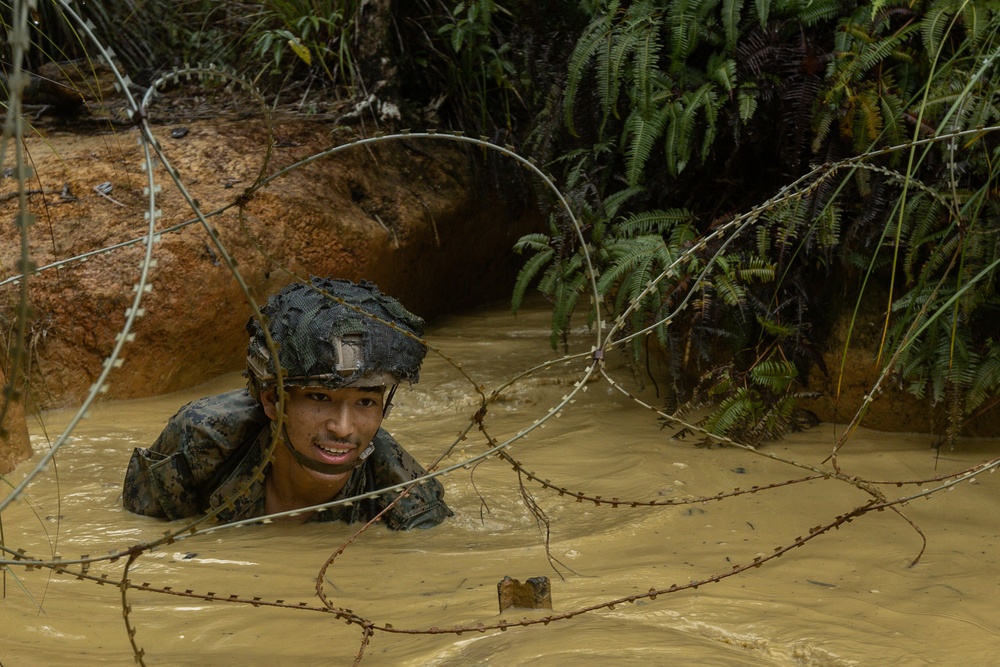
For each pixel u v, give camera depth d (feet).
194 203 5.81
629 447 14.85
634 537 11.11
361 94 24.52
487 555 10.57
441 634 7.59
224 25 27.07
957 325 14.43
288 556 10.56
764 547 10.68
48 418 16.83
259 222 19.86
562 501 12.69
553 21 19.35
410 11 26.07
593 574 9.66
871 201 15.08
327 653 7.55
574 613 7.34
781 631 7.93
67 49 25.16
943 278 13.35
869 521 11.59
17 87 4.42
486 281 26.37
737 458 14.19
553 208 18.10
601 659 6.46
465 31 24.27
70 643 7.75
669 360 16.16
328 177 21.79
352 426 11.24
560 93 18.24
